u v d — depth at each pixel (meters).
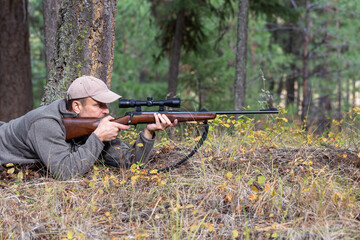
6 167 3.43
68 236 2.46
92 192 3.12
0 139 3.44
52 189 3.07
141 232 2.59
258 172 3.36
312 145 4.12
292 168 3.38
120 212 2.85
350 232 2.46
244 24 9.80
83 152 3.26
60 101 3.39
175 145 4.30
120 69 15.44
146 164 3.70
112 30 4.34
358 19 19.16
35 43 16.17
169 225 2.66
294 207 2.81
